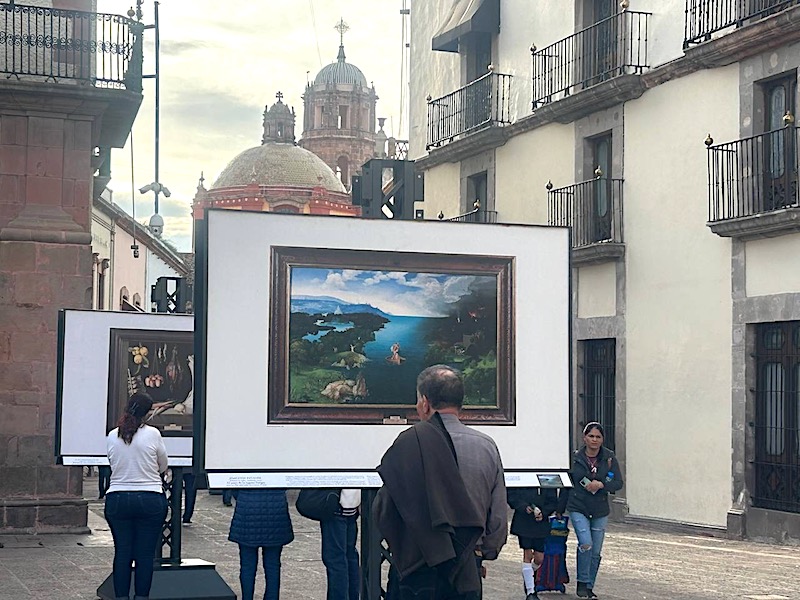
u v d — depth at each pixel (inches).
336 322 322.3
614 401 860.0
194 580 428.5
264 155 3213.6
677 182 791.1
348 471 320.5
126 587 383.2
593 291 879.7
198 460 309.0
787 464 690.8
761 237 706.2
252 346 314.8
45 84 660.1
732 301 733.3
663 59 810.8
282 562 553.9
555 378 339.3
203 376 310.2
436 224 332.5
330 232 323.9
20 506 652.1
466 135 1067.3
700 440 757.3
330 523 362.6
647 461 807.7
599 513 445.7
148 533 384.2
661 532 755.4
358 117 3624.5
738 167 732.0
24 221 663.8
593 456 449.4
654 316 807.7
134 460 382.6
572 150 912.9
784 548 653.9
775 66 705.0
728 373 734.5
